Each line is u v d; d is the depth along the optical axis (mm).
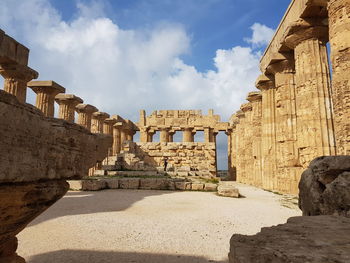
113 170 23250
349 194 3900
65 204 9945
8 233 3047
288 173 14406
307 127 11883
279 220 7605
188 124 41031
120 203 10250
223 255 4719
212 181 19391
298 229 2871
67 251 4832
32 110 2621
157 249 4988
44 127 2764
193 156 30500
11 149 2236
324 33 12164
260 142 22141
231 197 12734
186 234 5977
